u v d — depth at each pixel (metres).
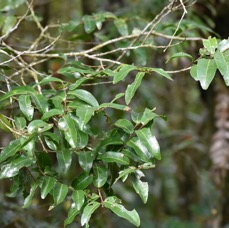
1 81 1.58
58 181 1.35
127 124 1.35
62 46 2.04
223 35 2.42
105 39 1.91
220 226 2.72
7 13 2.00
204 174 2.85
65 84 1.43
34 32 2.37
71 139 1.28
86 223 1.25
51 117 1.34
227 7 2.36
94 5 2.64
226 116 2.45
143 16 2.21
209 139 2.85
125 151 1.35
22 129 1.34
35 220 2.18
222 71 1.29
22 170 1.38
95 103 1.34
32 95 1.36
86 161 1.35
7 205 2.10
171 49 1.95
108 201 1.28
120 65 1.49
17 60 1.68
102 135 1.43
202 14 2.32
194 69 1.34
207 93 2.75
